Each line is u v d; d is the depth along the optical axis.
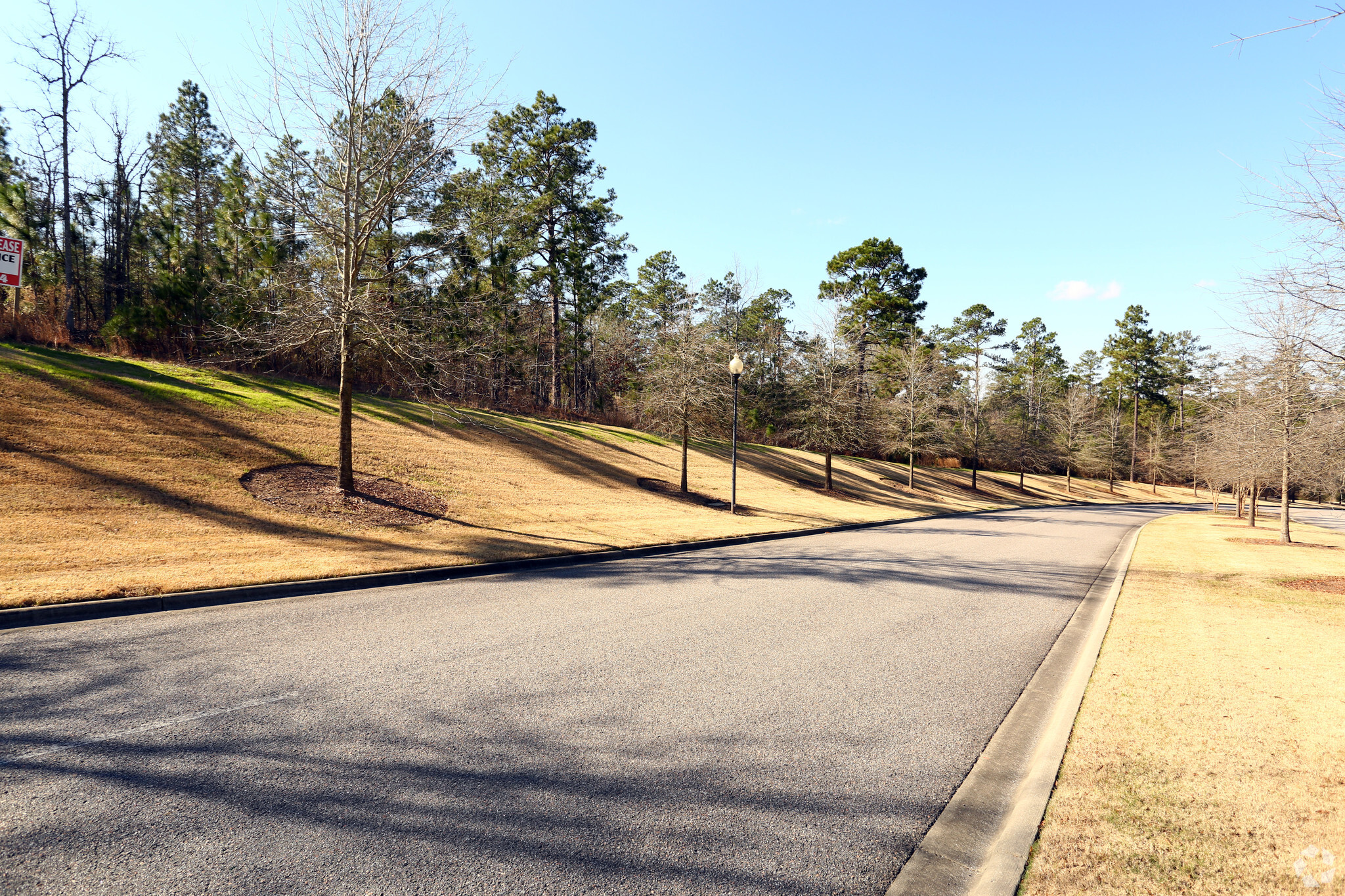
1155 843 3.08
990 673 6.17
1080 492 61.03
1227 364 18.75
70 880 2.74
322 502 13.78
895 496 35.25
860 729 4.70
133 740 4.07
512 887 2.80
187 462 14.02
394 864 2.94
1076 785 3.69
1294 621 8.06
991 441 57.50
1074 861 2.94
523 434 26.17
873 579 11.34
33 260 27.52
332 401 22.02
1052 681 6.03
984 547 17.22
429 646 6.35
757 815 3.49
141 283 27.09
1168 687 5.43
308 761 3.87
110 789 3.48
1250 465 20.70
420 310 16.14
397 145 14.33
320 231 14.39
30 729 4.18
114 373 17.83
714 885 2.88
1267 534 24.22
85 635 6.34
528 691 5.19
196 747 4.00
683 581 10.57
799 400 35.09
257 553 10.14
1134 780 3.74
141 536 10.30
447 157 16.50
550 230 38.53
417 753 4.03
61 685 4.99
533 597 8.89
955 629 7.91
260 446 16.05
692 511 20.95
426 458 19.03
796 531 18.80
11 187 25.81
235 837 3.10
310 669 5.54
